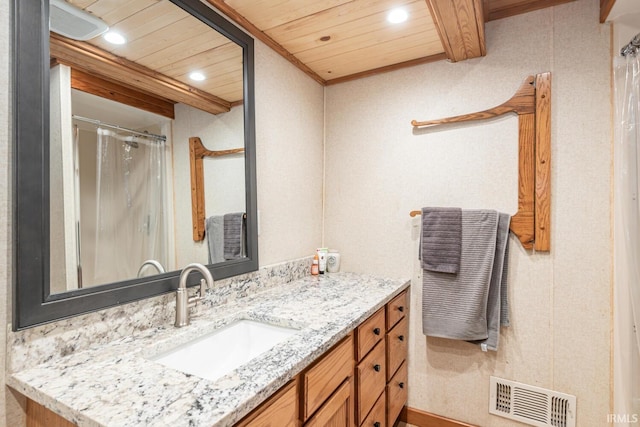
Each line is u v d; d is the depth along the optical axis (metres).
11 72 0.82
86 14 0.99
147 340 1.02
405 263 1.98
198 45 1.34
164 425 0.61
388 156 2.04
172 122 1.25
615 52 1.47
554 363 1.60
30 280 0.83
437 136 1.89
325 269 2.14
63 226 0.92
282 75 1.84
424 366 1.91
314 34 1.67
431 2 1.30
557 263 1.58
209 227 1.38
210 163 1.39
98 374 0.81
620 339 1.45
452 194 1.84
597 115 1.51
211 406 0.68
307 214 2.08
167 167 1.23
